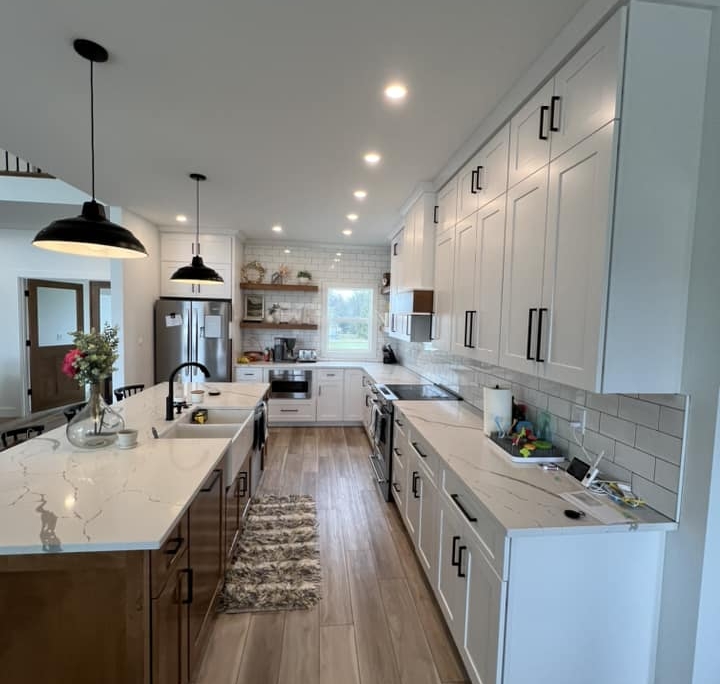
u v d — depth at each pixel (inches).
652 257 50.6
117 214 158.7
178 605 55.8
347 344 236.4
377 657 70.7
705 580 49.2
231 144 99.9
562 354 58.7
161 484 60.4
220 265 199.6
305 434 201.2
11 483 60.1
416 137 94.4
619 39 48.3
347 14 56.7
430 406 117.2
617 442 62.1
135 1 54.6
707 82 49.6
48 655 47.3
